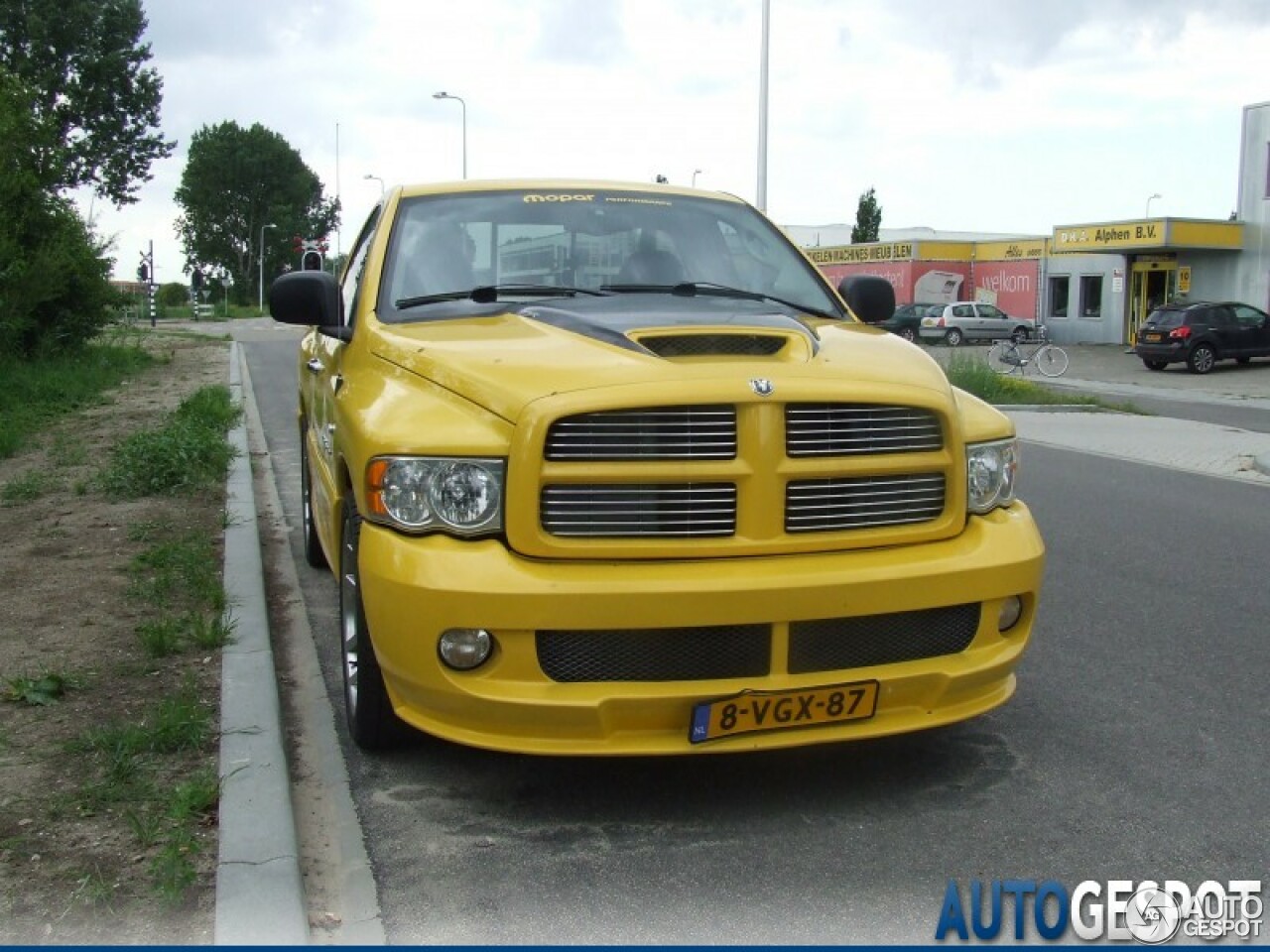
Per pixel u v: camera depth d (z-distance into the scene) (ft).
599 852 12.73
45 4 194.08
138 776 13.80
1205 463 44.06
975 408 14.88
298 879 11.59
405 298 17.01
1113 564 26.25
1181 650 19.97
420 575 12.50
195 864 11.95
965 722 16.48
